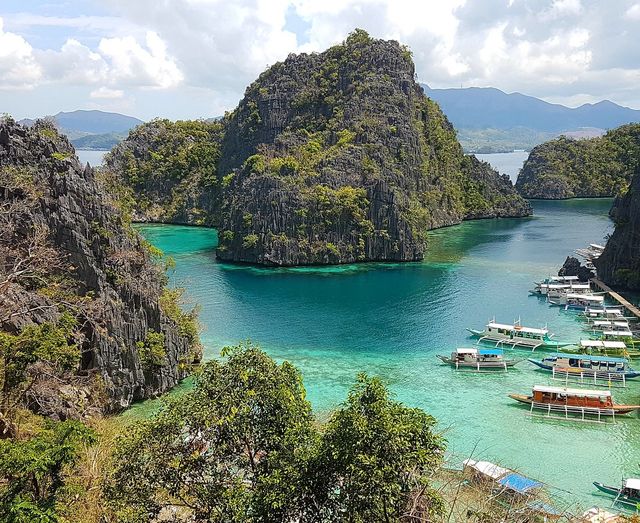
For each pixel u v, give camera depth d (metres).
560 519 34.47
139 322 57.19
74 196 54.91
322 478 23.81
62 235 53.62
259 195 137.38
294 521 24.44
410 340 79.19
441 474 36.34
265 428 27.06
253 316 91.06
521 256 140.88
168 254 145.38
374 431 23.09
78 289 53.44
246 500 24.75
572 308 94.94
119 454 26.58
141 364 56.62
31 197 53.94
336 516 23.66
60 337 38.97
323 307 96.44
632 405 56.97
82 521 26.56
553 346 75.75
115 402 53.00
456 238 169.88
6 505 23.86
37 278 50.09
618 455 48.16
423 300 100.62
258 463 27.22
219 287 111.56
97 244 55.38
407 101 190.62
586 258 135.38
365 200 140.00
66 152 64.31
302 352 74.12
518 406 57.78
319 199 137.88
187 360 64.56
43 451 26.47
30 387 37.16
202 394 27.64
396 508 22.70
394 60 194.62
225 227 142.12
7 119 60.47
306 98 193.38
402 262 137.25
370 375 66.06
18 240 52.62
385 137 173.75
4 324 43.69
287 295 105.00
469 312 92.88
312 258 134.62
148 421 27.67
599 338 79.50
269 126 195.50
